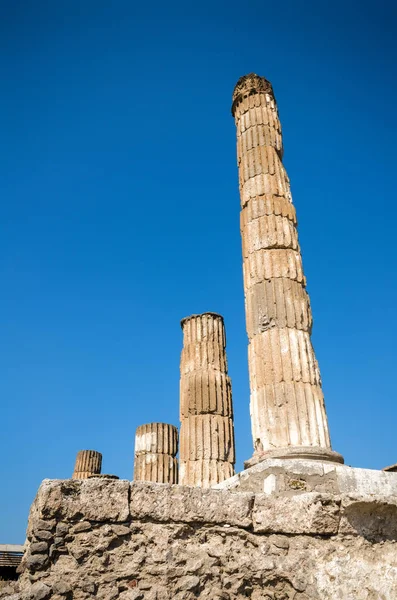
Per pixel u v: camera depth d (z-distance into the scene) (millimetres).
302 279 10391
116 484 6625
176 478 17141
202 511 6781
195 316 16031
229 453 14039
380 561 6914
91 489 6520
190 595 6301
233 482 8531
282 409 8914
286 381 9148
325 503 7016
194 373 15039
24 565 6418
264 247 10531
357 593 6664
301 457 8250
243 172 11727
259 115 12156
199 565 6473
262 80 12633
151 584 6246
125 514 6480
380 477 7777
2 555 17891
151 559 6367
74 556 6160
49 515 6281
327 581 6660
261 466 7953
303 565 6719
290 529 6906
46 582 5949
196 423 14148
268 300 9945
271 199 11039
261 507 7031
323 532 6891
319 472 7652
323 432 8852
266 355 9477
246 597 6508
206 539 6695
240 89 12711
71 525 6324
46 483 6426
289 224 10867
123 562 6281
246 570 6617
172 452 17359
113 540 6363
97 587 6078
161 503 6664
